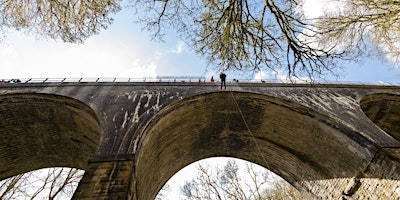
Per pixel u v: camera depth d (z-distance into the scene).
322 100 11.25
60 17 7.31
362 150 9.10
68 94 9.62
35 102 9.56
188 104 10.17
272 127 11.95
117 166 6.89
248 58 7.77
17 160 11.52
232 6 6.86
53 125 10.38
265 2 6.80
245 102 10.98
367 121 10.20
